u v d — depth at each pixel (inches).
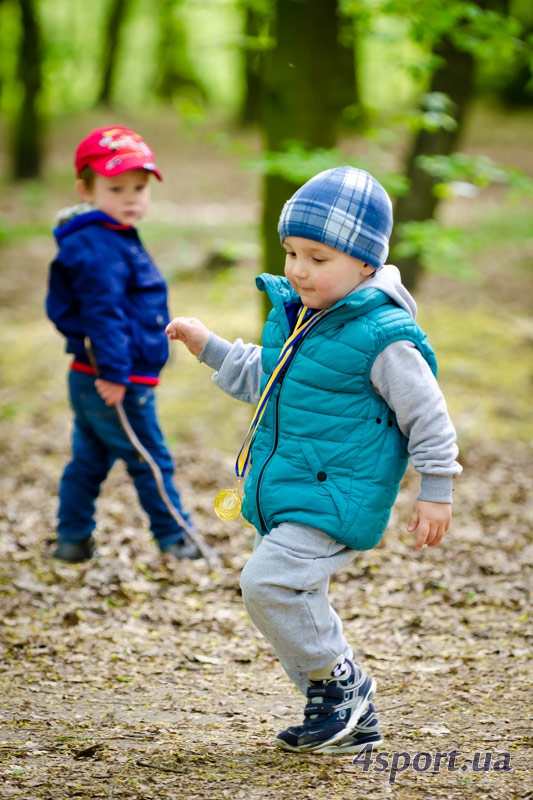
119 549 215.8
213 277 566.6
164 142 1111.0
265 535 117.8
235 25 1168.2
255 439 118.7
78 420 207.3
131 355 197.2
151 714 133.0
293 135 280.1
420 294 525.3
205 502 263.3
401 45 321.7
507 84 1161.4
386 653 158.7
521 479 287.7
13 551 215.8
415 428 110.5
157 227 689.6
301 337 115.2
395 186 291.9
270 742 121.6
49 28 1053.8
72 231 195.5
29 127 866.1
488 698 135.3
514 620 170.9
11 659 154.7
